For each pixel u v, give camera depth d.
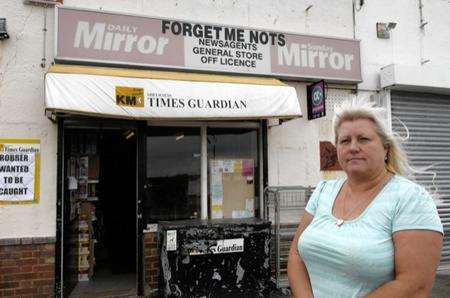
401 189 1.91
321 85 6.67
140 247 6.12
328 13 7.52
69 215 6.19
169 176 6.50
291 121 7.02
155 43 6.23
